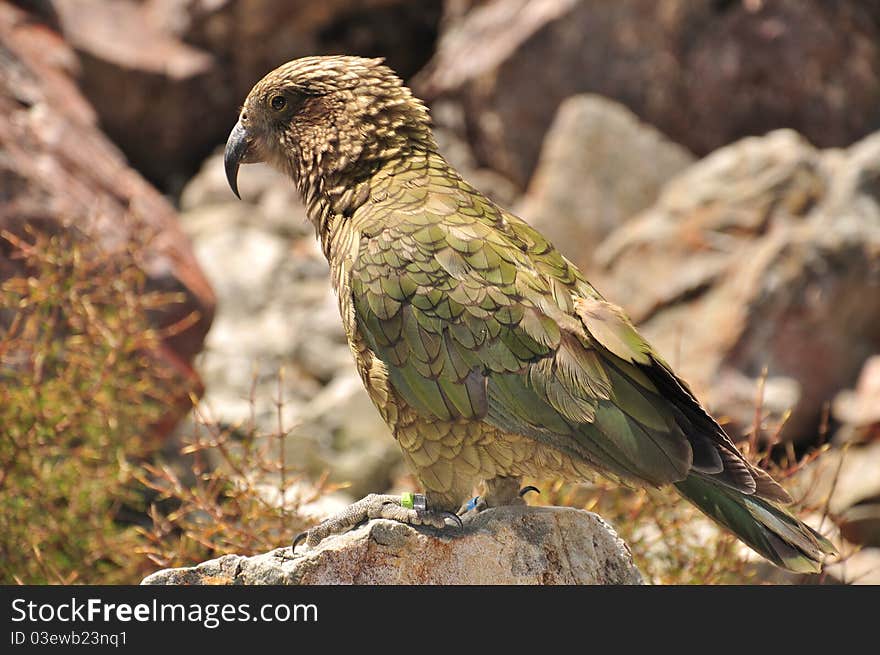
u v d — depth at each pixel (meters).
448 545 7.10
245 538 9.84
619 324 7.08
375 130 7.66
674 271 17.31
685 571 10.75
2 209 12.50
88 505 10.89
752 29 20.80
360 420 15.54
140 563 11.20
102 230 13.16
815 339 16.59
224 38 22.38
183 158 22.55
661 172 20.27
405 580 7.04
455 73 22.06
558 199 19.77
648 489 6.98
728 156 18.27
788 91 20.78
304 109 7.84
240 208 20.88
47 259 11.20
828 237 16.84
